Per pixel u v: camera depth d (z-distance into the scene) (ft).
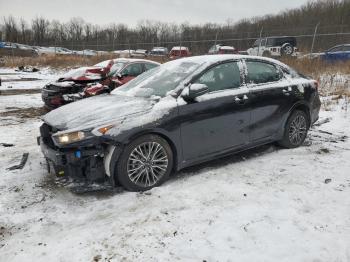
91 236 10.65
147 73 17.52
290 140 18.49
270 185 13.85
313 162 16.37
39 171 15.90
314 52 60.13
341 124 23.84
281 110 17.65
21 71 86.79
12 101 38.14
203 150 15.08
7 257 9.80
